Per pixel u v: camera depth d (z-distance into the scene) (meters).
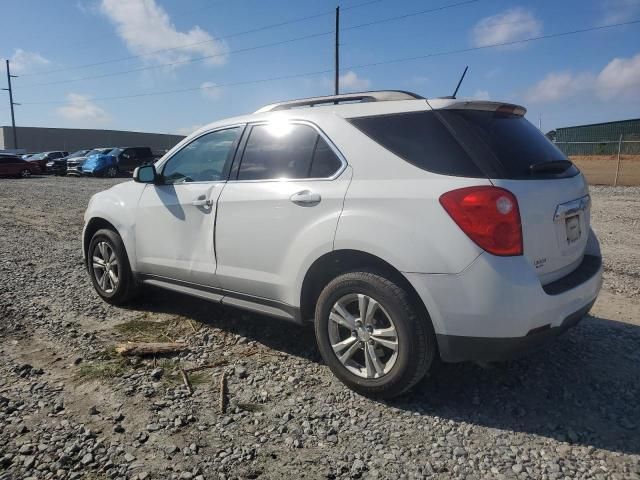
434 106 3.31
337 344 3.53
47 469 2.73
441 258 3.01
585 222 3.71
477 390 3.55
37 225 11.30
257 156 4.08
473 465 2.76
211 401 3.44
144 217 4.82
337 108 3.75
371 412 3.29
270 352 4.20
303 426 3.13
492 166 3.06
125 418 3.22
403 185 3.21
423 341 3.15
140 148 33.81
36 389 3.58
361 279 3.31
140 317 5.00
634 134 50.44
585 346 4.24
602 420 3.18
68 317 5.00
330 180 3.54
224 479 2.66
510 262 2.94
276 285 3.81
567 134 53.66
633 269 6.71
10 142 71.00
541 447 2.91
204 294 4.42
